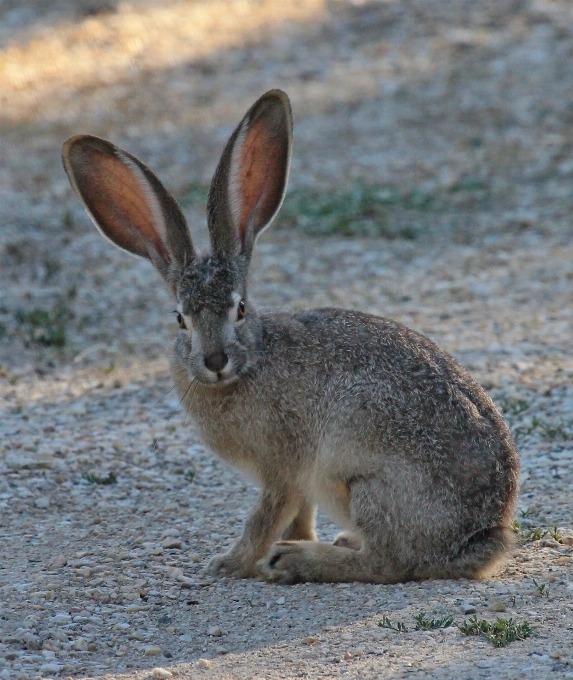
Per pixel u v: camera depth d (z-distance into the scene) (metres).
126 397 17.75
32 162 31.72
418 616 10.00
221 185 11.96
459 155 30.39
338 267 23.92
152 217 12.45
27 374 18.84
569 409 16.14
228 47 41.44
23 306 21.97
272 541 11.92
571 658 8.73
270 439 11.69
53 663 9.58
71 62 41.22
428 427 11.02
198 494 14.26
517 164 29.53
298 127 33.28
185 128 34.09
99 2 47.75
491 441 11.13
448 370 11.52
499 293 21.80
